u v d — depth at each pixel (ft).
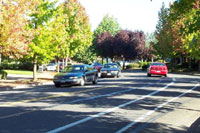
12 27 65.62
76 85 73.26
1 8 64.23
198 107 38.34
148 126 26.40
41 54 86.53
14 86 67.82
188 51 148.87
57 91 57.16
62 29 89.10
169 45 187.83
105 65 112.57
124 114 31.96
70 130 24.16
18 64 165.89
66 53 143.54
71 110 33.88
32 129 24.16
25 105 37.55
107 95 49.42
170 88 63.93
